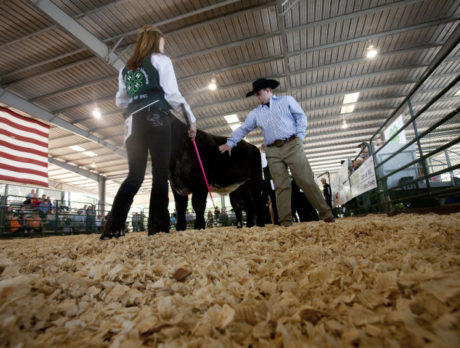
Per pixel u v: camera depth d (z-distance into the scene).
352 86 12.00
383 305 0.68
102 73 9.97
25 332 0.65
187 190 3.17
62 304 0.80
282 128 3.00
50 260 1.42
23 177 10.20
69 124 12.73
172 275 1.14
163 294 0.94
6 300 0.74
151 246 1.71
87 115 12.77
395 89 12.35
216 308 0.74
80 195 25.94
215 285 0.98
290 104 3.00
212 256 1.50
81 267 1.29
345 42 9.21
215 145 3.68
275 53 9.70
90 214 11.33
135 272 1.13
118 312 0.80
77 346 0.59
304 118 3.00
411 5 8.12
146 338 0.62
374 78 11.46
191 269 1.21
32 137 10.92
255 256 1.38
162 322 0.66
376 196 6.90
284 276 1.06
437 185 5.41
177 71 10.17
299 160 2.93
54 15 6.92
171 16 7.88
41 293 0.84
